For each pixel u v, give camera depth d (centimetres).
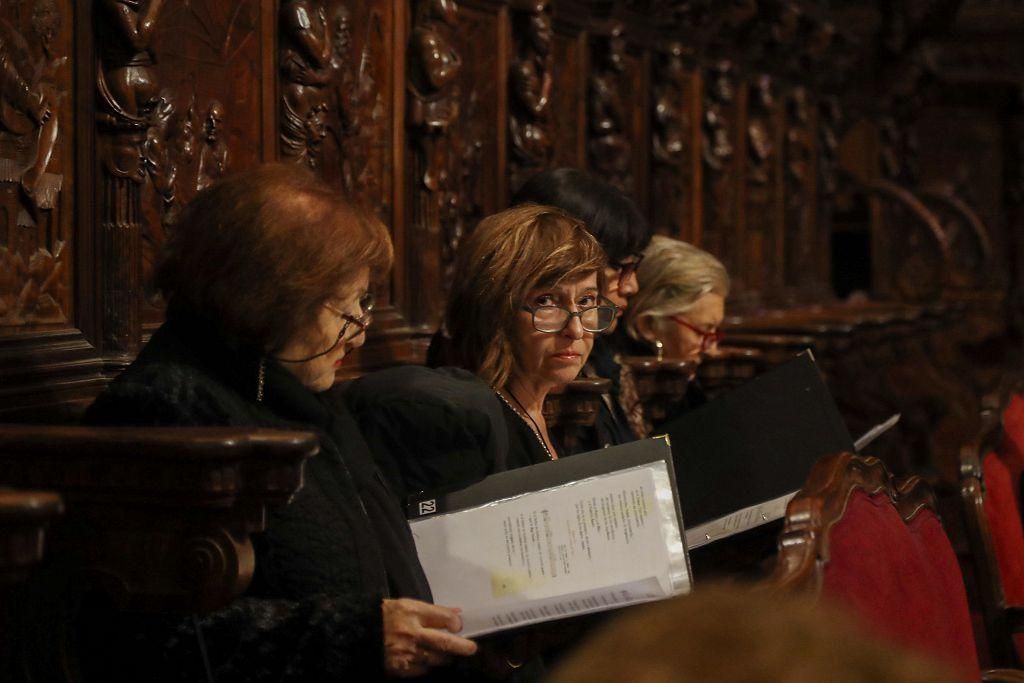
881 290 1411
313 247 269
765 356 725
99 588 245
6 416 343
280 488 233
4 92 357
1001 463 453
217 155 452
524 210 367
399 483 306
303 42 486
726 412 429
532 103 675
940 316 1085
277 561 261
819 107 1231
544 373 364
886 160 1432
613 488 290
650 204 866
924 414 904
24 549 193
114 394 260
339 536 266
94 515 242
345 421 289
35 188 368
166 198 422
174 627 247
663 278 540
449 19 588
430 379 321
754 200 1050
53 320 379
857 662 74
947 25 1395
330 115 522
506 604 283
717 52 973
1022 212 1566
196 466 230
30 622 253
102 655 254
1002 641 397
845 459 283
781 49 1090
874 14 1439
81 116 386
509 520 290
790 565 244
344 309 278
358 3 540
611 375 446
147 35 390
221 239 268
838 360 813
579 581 282
